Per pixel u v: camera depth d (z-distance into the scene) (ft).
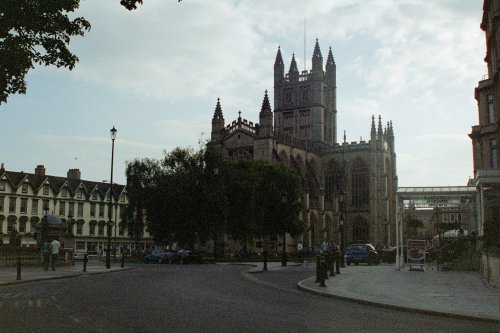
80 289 74.69
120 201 354.54
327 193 400.06
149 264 187.11
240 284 86.02
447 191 131.85
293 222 281.74
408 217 362.53
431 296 65.92
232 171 247.09
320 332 38.91
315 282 88.33
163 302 57.62
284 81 450.71
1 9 52.85
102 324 41.63
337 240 381.40
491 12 154.40
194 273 118.01
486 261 93.09
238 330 39.11
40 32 56.03
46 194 308.40
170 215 225.15
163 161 238.68
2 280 89.56
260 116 347.97
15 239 184.65
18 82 56.90
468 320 47.29
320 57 437.58
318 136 428.15
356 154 391.86
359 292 71.05
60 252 151.23
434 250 191.52
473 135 180.86
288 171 287.07
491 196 120.88
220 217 226.79
